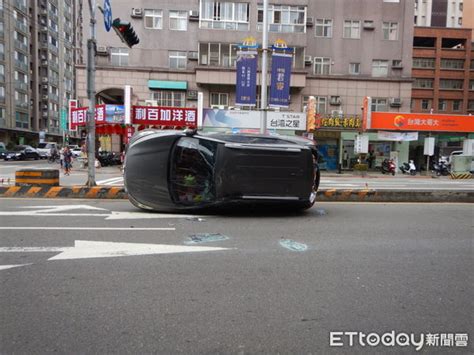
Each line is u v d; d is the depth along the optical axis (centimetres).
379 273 421
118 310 320
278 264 445
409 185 1608
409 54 2775
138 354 257
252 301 342
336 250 509
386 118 2517
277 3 2603
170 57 2648
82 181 1492
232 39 2594
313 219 727
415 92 5600
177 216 734
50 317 306
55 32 6191
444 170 2314
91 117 1059
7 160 3653
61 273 402
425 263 460
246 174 732
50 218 691
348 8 2753
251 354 260
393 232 623
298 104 2698
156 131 789
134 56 2627
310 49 2741
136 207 829
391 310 330
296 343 275
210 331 288
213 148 754
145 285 374
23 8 5250
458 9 7219
